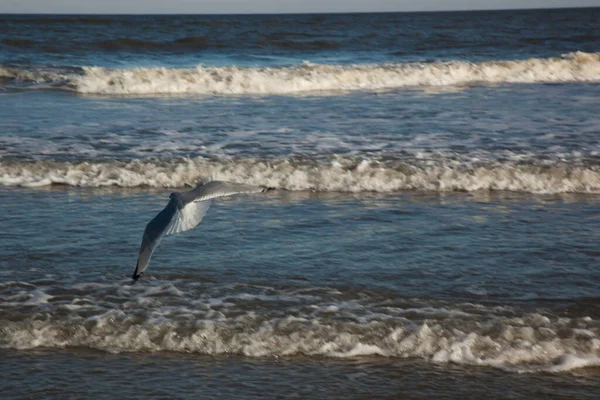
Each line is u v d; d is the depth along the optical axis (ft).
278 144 126.11
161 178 109.50
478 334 59.41
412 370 55.83
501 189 105.29
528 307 64.03
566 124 142.61
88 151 121.80
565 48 365.40
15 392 52.90
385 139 129.90
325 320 61.52
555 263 75.20
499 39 426.92
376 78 229.04
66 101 184.85
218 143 127.54
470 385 53.72
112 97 196.44
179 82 212.02
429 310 63.41
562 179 106.32
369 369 56.03
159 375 55.47
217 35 440.86
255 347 58.70
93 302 65.36
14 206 96.78
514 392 52.85
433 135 133.18
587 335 59.00
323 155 117.19
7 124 146.10
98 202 99.30
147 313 63.16
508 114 157.38
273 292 67.41
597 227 87.61
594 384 53.88
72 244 81.20
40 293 67.15
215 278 70.85
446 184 105.91
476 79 239.91
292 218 91.81
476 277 71.15
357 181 107.04
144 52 350.43
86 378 55.01
